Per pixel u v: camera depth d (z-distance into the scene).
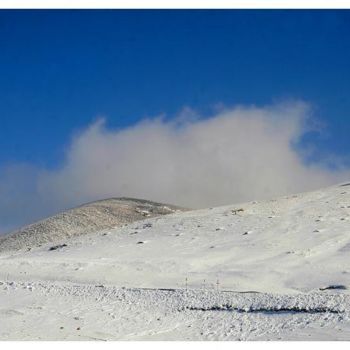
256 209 77.56
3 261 54.66
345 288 38.78
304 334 27.33
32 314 32.88
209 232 66.00
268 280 43.41
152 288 41.12
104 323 31.50
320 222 65.50
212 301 34.78
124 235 70.25
